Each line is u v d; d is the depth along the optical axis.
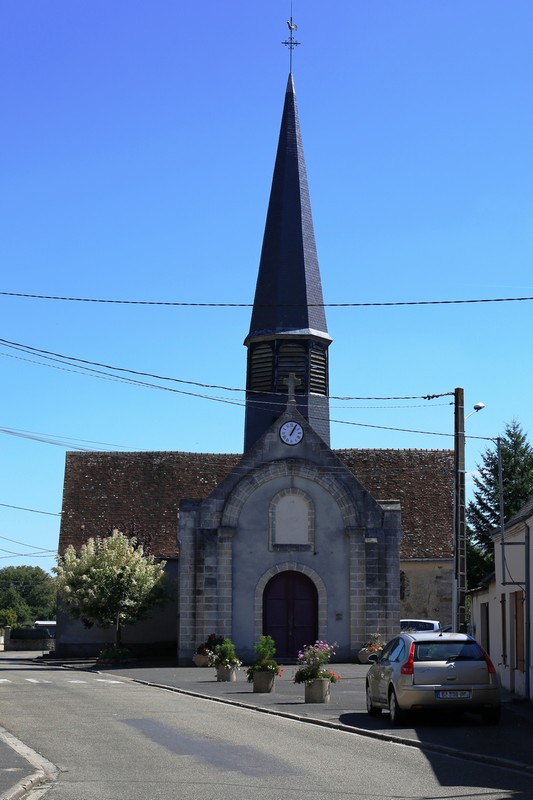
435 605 41.06
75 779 11.27
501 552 22.41
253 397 39.00
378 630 35.53
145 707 19.98
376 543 35.97
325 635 35.56
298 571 35.91
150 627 41.19
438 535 42.03
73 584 38.25
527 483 58.00
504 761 12.56
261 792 10.39
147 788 10.62
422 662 16.89
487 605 27.94
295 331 38.88
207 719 17.75
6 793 9.77
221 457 46.50
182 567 35.53
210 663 34.00
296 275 39.72
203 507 35.91
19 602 112.81
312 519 36.19
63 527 42.97
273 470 36.28
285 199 40.56
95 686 25.98
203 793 10.31
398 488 43.81
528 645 21.06
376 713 18.50
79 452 46.22
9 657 46.12
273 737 15.16
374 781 11.19
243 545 35.91
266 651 24.08
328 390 39.59
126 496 44.31
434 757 13.23
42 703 20.84
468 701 16.73
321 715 18.47
